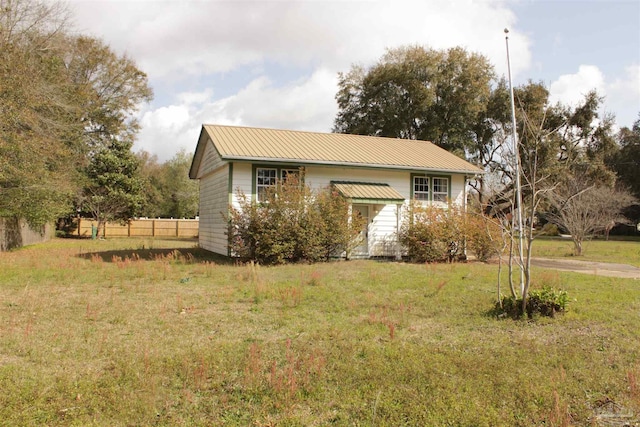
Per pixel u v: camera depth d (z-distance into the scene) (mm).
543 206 24625
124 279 11727
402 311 8305
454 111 36406
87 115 33125
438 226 17875
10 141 18359
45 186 20672
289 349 5934
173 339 6461
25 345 5984
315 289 10430
